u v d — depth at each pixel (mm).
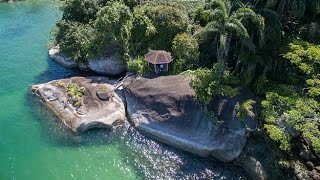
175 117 35938
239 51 37125
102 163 33625
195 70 39750
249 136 34719
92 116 37656
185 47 40750
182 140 34969
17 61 50438
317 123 31641
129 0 48125
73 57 47375
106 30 44062
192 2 49844
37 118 38906
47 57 51906
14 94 42875
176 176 32469
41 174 32156
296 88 35250
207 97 35219
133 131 37500
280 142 31859
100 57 45375
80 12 49781
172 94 37000
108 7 44062
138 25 44438
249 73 35906
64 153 34625
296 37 38562
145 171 32938
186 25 43406
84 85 41625
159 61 40844
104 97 39812
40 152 34625
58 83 42000
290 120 30891
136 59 43781
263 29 33875
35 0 76500
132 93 39281
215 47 39969
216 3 35812
